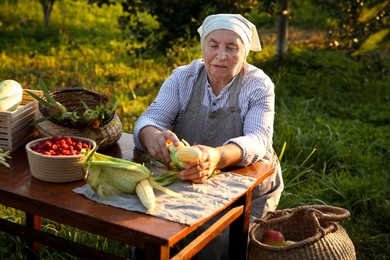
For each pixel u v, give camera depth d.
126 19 6.71
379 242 3.81
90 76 6.97
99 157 2.43
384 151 5.43
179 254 2.29
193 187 2.51
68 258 3.33
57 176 2.46
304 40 9.06
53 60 7.56
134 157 2.86
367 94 6.95
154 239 2.10
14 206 2.46
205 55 2.91
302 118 5.88
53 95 2.98
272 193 3.18
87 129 2.75
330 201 4.29
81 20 9.64
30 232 2.68
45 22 9.08
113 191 2.37
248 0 6.32
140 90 6.59
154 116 3.01
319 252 2.74
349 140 5.52
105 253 2.50
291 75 7.24
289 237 3.10
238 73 3.02
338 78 7.36
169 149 2.62
